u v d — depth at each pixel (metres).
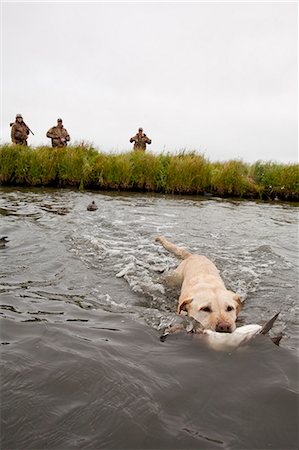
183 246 6.66
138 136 19.86
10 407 2.12
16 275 4.62
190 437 1.96
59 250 5.75
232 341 2.96
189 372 2.59
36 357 2.70
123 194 13.63
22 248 5.73
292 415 2.17
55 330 3.17
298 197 14.92
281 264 5.71
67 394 2.28
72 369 2.55
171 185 14.74
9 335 3.04
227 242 7.10
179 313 3.84
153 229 7.85
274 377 2.55
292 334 3.37
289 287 4.77
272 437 1.99
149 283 4.76
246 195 15.05
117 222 8.25
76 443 1.88
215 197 14.49
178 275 5.21
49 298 3.98
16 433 1.93
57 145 17.47
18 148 14.92
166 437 1.96
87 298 4.09
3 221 7.40
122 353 2.84
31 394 2.26
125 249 6.16
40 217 8.08
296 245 7.04
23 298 3.91
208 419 2.12
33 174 14.34
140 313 3.77
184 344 3.05
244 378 2.54
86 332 3.20
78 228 7.33
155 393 2.33
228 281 4.97
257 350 2.92
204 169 15.00
